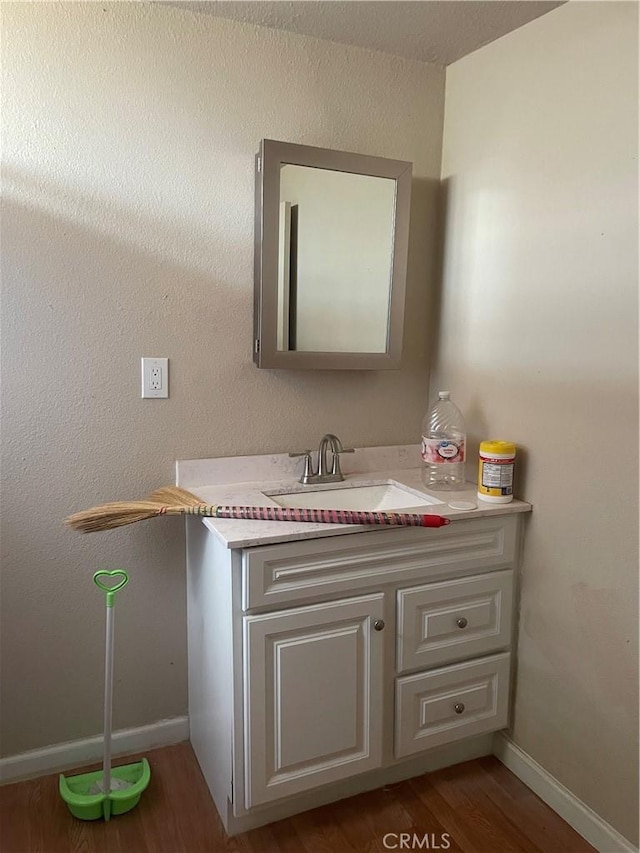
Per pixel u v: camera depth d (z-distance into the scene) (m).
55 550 1.73
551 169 1.63
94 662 1.82
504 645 1.83
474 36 1.78
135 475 1.79
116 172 1.66
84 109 1.60
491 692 1.84
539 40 1.65
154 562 1.86
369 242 1.90
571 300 1.59
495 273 1.84
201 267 1.78
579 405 1.59
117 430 1.75
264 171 1.72
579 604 1.63
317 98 1.85
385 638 1.66
